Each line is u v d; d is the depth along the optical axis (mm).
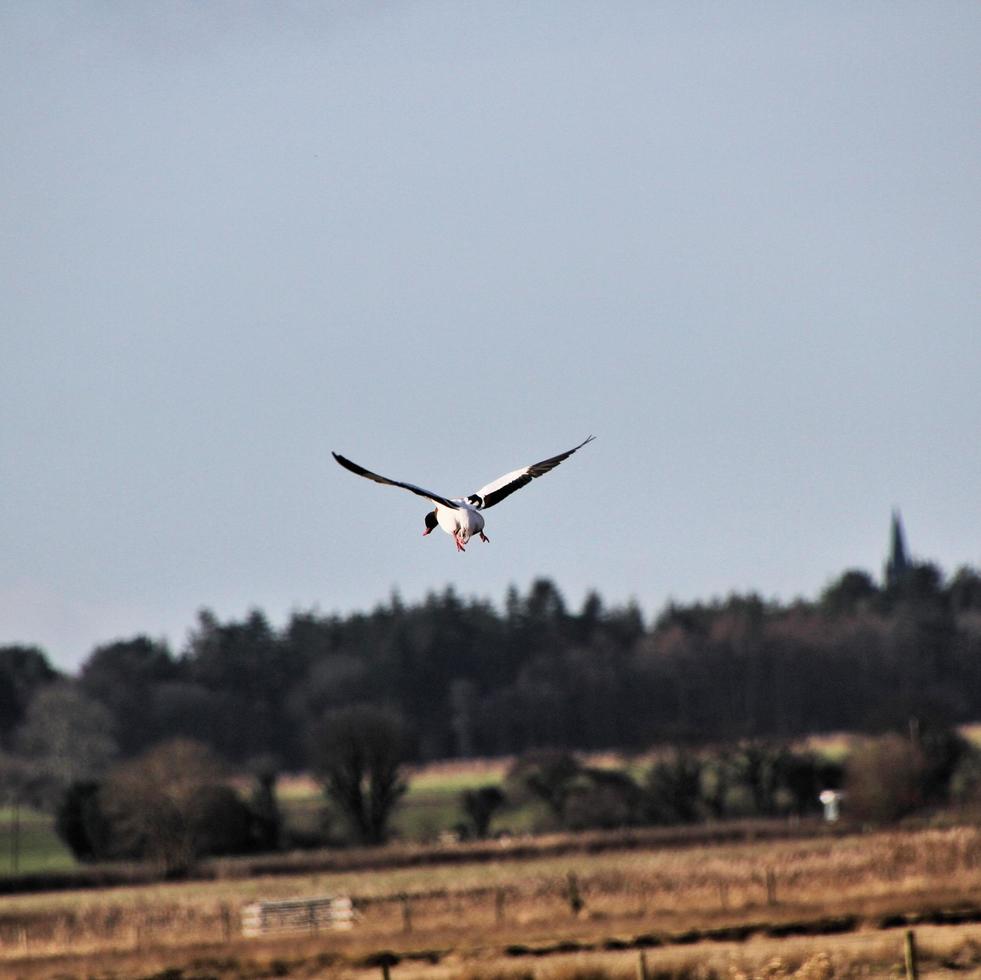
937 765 95688
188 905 64375
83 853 100188
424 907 55281
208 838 89188
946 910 45094
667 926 46000
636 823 99125
